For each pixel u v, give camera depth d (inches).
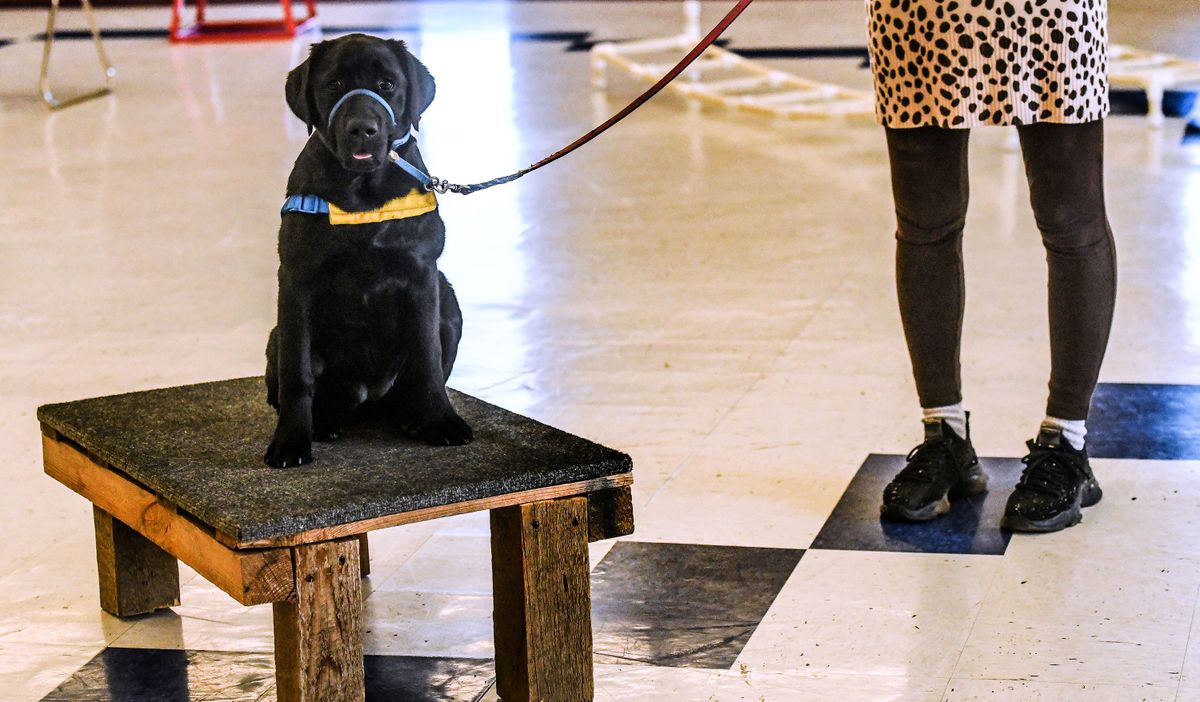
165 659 94.1
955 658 89.9
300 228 84.6
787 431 130.3
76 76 372.5
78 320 172.1
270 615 100.4
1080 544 105.1
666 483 119.9
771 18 449.4
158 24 475.5
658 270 187.2
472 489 80.1
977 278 175.9
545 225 213.0
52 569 107.7
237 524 75.0
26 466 127.9
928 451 112.0
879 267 184.4
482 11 482.0
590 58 375.9
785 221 210.5
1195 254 181.3
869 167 246.2
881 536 108.3
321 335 87.7
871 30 107.3
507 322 167.2
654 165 252.7
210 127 299.1
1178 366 141.9
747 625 95.6
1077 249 105.0
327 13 488.7
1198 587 97.7
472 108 309.0
